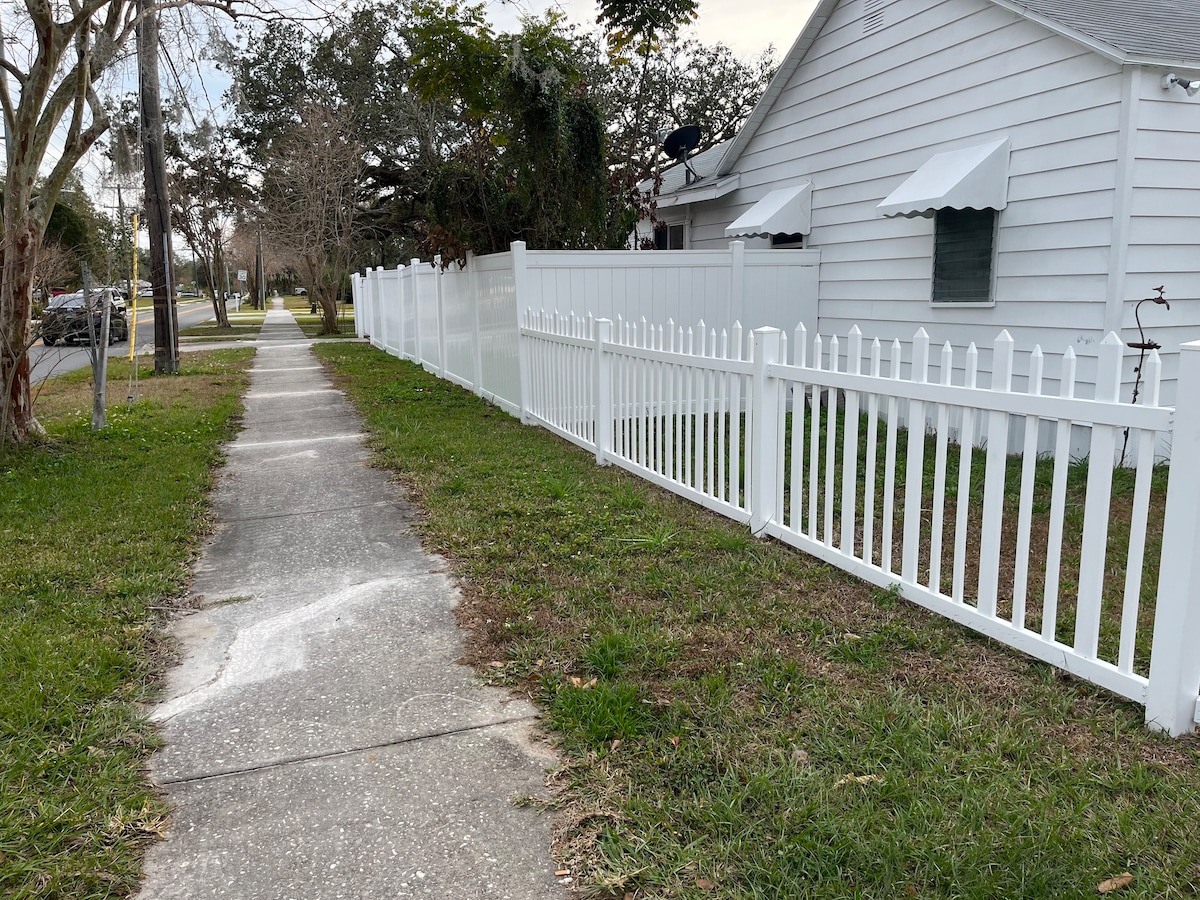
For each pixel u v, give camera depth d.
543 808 2.53
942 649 3.45
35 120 7.42
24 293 7.72
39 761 2.74
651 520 5.28
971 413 3.54
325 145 25.23
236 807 2.58
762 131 10.95
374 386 12.28
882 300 9.04
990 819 2.36
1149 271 6.55
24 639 3.60
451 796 2.61
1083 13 7.05
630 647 3.43
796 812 2.40
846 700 3.04
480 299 10.31
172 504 5.86
